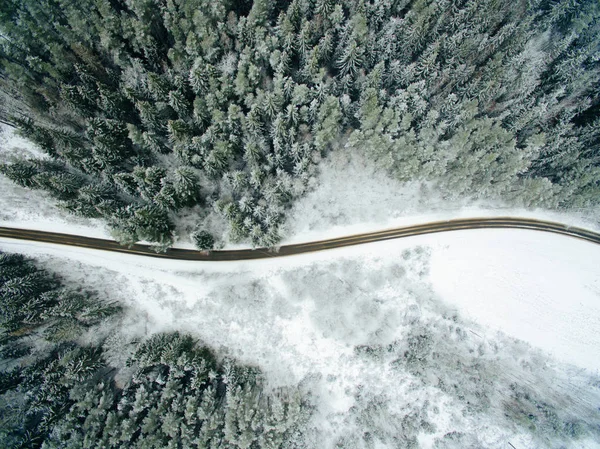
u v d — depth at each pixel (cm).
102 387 4381
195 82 4644
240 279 5097
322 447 4688
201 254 5153
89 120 4756
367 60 5069
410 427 4859
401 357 5025
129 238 4519
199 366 4494
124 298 5034
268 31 5009
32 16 4969
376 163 5016
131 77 4991
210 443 4144
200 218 5141
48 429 4125
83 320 4741
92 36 4959
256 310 5028
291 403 4416
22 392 4291
